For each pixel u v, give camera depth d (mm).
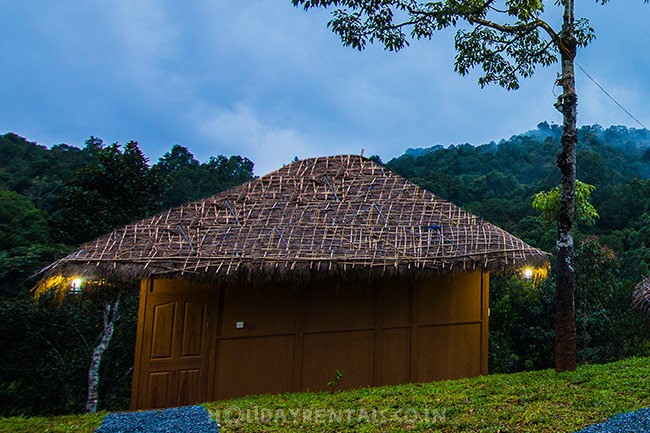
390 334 7270
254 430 4090
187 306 6715
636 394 4477
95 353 8695
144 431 4191
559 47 5883
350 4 5629
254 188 8078
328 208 7441
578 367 6031
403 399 4859
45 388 8992
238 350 6734
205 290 6793
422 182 47250
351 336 7125
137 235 6520
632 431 3396
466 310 7703
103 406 9406
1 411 8680
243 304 6859
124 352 10062
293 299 7027
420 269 6273
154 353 6508
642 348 11438
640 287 8070
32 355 9258
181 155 48781
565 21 5871
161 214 7172
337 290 7184
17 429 4336
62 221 10438
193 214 7199
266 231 6734
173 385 6484
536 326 12219
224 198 7723
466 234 6891
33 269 13219
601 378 5129
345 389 6918
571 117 5695
